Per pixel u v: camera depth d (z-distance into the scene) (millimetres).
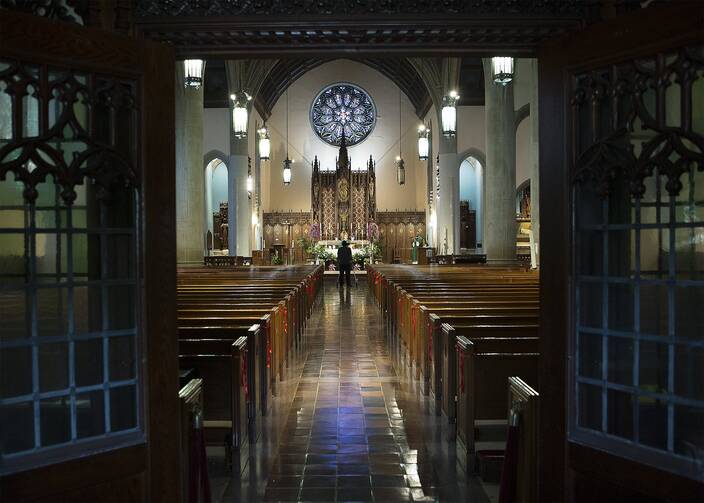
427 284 10328
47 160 3023
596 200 3258
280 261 27859
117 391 3199
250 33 3346
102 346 3129
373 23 3291
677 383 2990
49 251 3068
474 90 27188
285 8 3287
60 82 2869
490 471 4605
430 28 3299
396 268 18266
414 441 5523
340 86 34000
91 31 2930
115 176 3029
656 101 2873
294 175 33906
